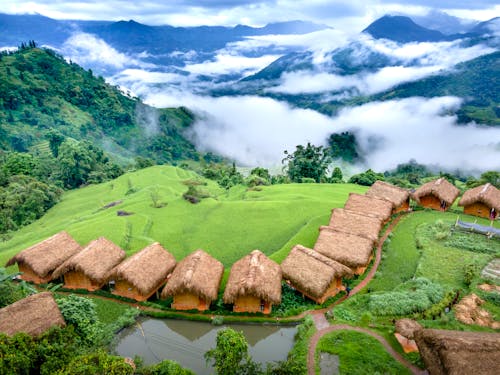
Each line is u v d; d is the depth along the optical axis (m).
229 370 18.09
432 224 39.34
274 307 26.89
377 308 25.34
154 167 104.12
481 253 32.56
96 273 28.66
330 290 27.97
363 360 21.11
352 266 29.98
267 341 24.59
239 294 25.34
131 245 38.84
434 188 43.84
